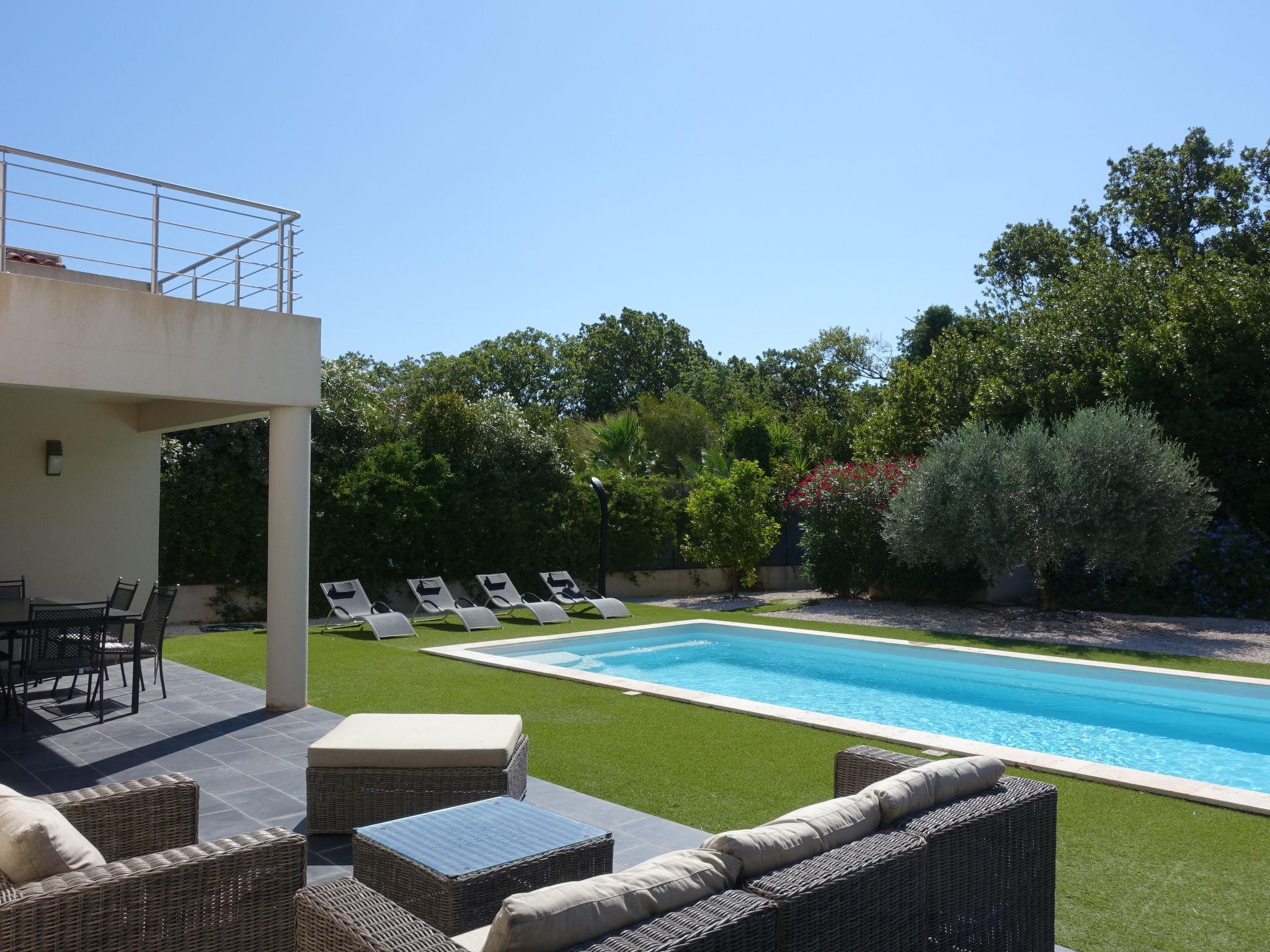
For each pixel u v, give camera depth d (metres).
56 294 6.32
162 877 2.57
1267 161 24.30
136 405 10.26
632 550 18.70
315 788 4.63
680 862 2.34
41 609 6.70
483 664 9.91
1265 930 3.62
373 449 15.95
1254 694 8.98
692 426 30.25
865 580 16.45
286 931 2.84
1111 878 4.17
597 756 6.20
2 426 9.41
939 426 19.09
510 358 40.72
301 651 7.64
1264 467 15.68
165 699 7.99
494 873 3.11
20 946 2.31
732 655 12.30
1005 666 10.73
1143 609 14.95
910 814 2.90
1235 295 15.89
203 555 13.88
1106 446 13.38
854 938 2.43
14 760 6.02
